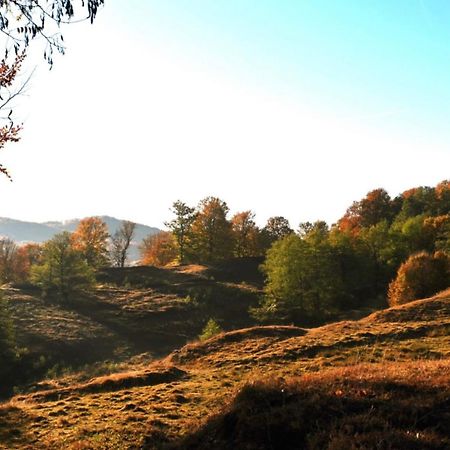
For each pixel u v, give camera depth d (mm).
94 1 7543
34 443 13281
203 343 31141
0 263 97938
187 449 10359
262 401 10930
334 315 54688
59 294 70500
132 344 56625
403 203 105562
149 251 110250
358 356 23312
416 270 46625
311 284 52812
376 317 32875
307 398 10742
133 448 11680
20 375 45062
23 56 7516
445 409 9805
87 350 52938
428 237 67438
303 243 54312
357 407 10234
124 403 17406
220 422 10617
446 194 103750
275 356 25328
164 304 69500
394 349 24156
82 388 21328
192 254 92938
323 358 23984
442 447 8312
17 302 66875
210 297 72562
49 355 49438
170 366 24609
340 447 8328
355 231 91062
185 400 17281
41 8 7371
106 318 63750
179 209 92062
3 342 46094
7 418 16109
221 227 91875
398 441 8414
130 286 79500
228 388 19188
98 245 96062
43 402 19797
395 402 10188
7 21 7387
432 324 28422
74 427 14438
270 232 107625
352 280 65688
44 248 71625
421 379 11773
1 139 7668
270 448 9289
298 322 55062
